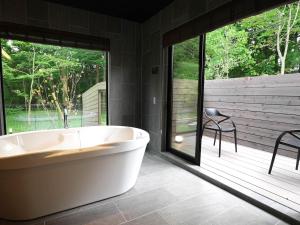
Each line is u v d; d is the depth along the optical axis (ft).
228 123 13.14
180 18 8.74
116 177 6.49
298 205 5.80
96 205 6.15
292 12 14.90
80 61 11.73
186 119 9.54
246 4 5.87
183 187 7.31
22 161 4.86
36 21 8.82
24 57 10.78
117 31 11.04
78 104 12.15
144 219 5.49
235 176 7.81
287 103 10.09
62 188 5.61
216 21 6.91
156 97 10.78
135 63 11.80
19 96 10.77
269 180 7.52
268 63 16.90
